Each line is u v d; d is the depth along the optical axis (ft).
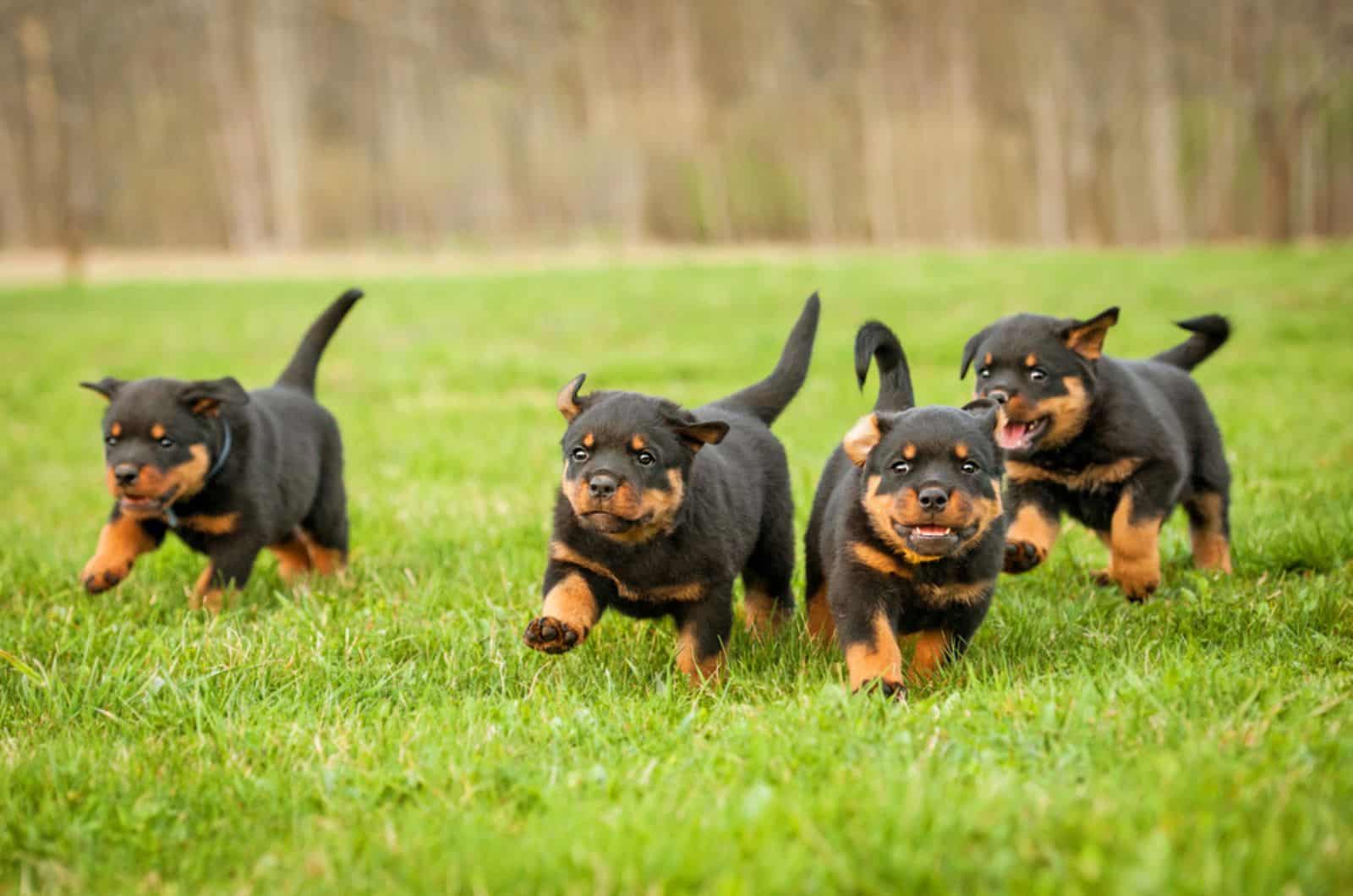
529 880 12.77
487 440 49.83
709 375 66.13
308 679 20.34
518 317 97.66
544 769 16.17
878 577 20.40
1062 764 14.93
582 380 21.67
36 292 136.87
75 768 16.29
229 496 26.76
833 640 23.63
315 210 295.48
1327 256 119.75
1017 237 293.43
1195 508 27.76
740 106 304.71
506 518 33.76
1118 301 88.12
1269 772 13.99
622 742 17.56
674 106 290.76
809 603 23.99
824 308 95.45
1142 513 24.89
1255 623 21.83
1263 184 262.26
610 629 24.12
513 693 20.52
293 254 243.40
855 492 21.15
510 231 283.79
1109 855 12.30
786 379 27.07
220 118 282.56
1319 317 76.48
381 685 20.29
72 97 241.14
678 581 20.98
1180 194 269.03
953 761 15.42
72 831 14.89
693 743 16.92
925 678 20.75
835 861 12.34
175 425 25.73
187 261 219.82
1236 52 219.41
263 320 102.37
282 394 30.58
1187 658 18.89
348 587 27.55
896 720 17.17
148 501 25.40
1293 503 30.96
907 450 20.02
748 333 82.58
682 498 20.76
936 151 282.15
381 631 22.71
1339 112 251.80
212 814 15.49
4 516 40.75
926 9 276.00
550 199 286.87
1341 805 13.15
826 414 51.57
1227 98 231.71
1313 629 21.58
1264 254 128.47
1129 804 13.25
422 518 34.78
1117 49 243.81
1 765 16.70
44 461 52.39
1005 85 276.41
